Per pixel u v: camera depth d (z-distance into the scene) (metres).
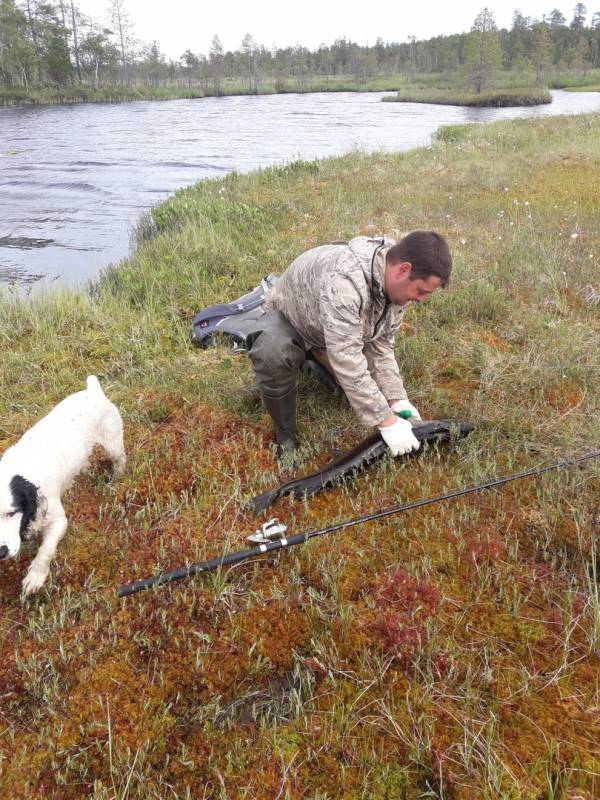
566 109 40.81
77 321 5.77
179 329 5.55
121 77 82.56
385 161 14.13
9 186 15.83
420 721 2.29
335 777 2.16
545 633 2.65
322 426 4.10
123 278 7.15
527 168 12.31
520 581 2.92
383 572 2.98
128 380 4.83
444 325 5.50
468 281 6.30
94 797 2.07
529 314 5.63
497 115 36.16
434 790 2.12
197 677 2.53
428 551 3.11
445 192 10.82
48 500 2.81
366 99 60.94
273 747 2.25
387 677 2.50
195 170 17.66
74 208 13.27
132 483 3.63
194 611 2.81
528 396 4.39
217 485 3.62
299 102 56.53
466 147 15.09
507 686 2.43
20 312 5.90
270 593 2.90
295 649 2.64
